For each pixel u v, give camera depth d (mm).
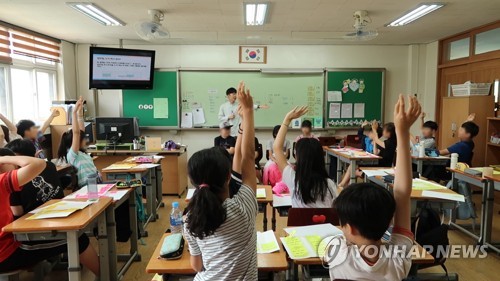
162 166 5281
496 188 3238
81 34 5723
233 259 1244
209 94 6633
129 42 6469
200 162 1235
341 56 6758
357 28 4551
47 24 4984
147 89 6188
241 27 5328
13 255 2145
